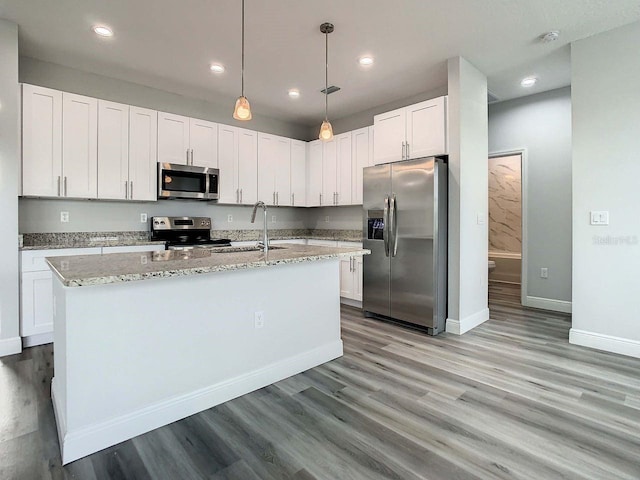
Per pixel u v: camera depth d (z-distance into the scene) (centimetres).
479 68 362
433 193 338
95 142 356
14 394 223
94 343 171
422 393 227
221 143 451
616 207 289
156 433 185
